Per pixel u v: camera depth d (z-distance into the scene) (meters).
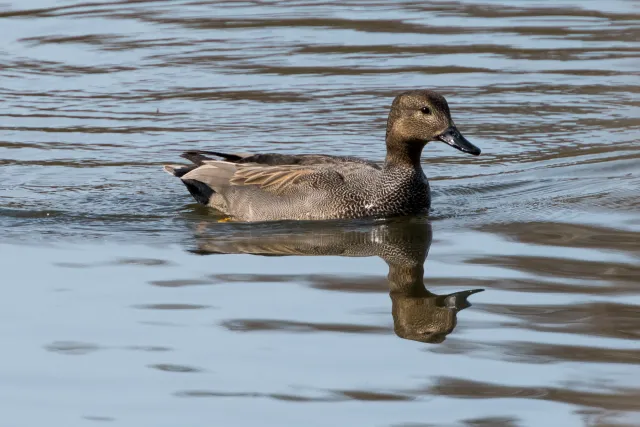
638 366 9.66
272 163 15.59
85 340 10.47
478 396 9.22
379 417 8.88
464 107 20.11
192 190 15.70
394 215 14.81
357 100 20.47
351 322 10.91
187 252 13.28
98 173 17.02
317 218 14.73
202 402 9.21
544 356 9.95
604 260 12.50
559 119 19.44
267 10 26.64
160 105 20.30
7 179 16.62
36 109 20.06
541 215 14.62
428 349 10.21
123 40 24.20
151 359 10.05
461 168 17.41
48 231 14.17
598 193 15.62
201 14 26.31
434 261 12.77
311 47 23.64
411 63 22.52
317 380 9.61
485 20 25.44
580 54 22.88
